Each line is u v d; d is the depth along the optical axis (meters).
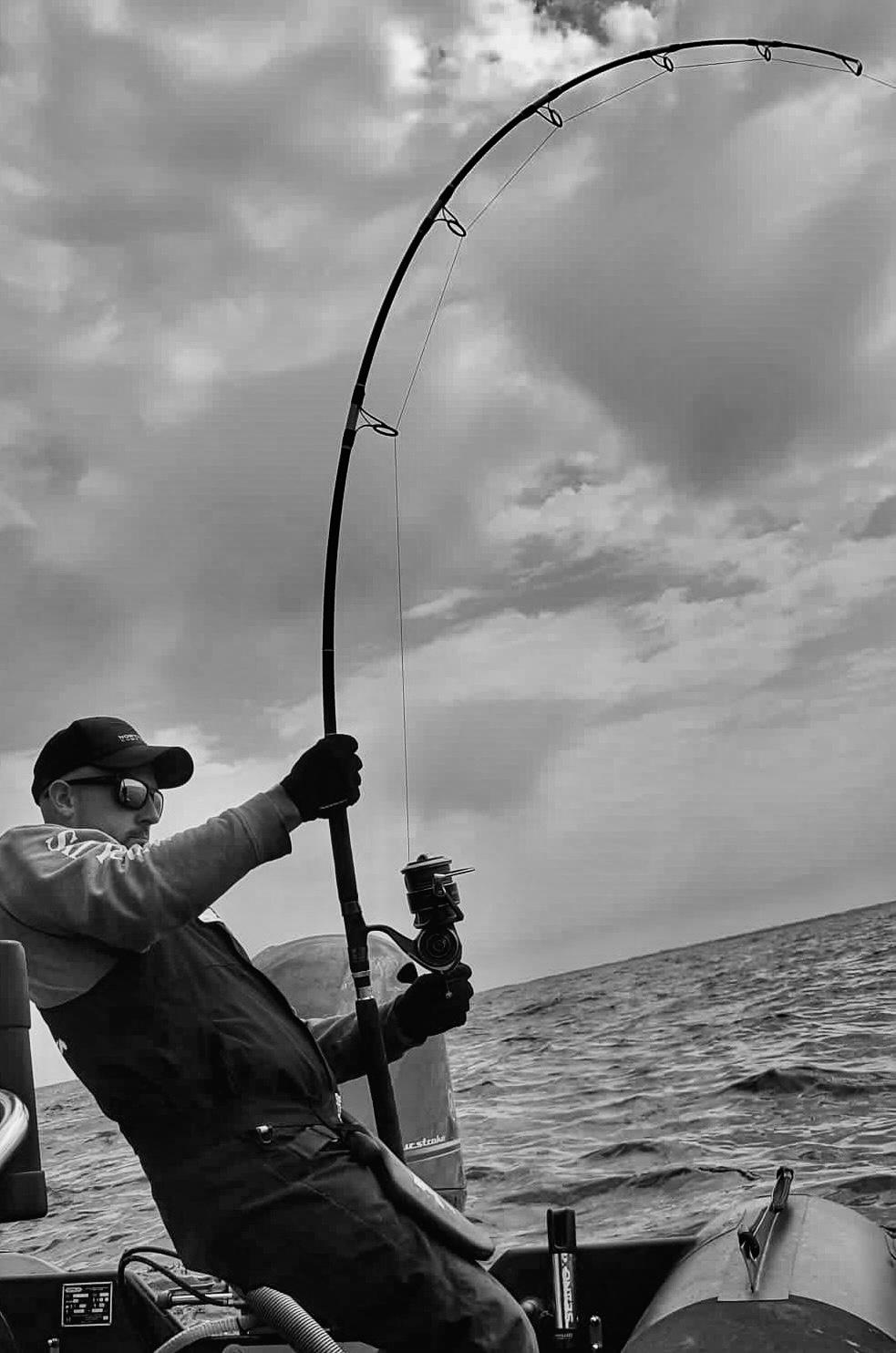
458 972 2.16
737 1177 4.93
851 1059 8.21
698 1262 1.97
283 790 1.82
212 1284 2.43
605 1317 2.27
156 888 1.72
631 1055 11.62
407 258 3.09
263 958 3.18
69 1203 7.46
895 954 23.00
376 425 2.86
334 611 2.65
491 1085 10.41
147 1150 1.81
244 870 1.78
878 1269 1.89
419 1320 1.76
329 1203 1.76
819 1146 5.38
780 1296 1.74
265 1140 1.77
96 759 2.02
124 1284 2.25
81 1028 1.79
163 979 1.80
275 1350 2.25
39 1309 2.54
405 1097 2.98
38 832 1.86
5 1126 1.01
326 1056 2.22
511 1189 5.31
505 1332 1.79
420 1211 1.80
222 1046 1.79
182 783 2.13
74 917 1.73
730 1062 9.43
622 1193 4.98
